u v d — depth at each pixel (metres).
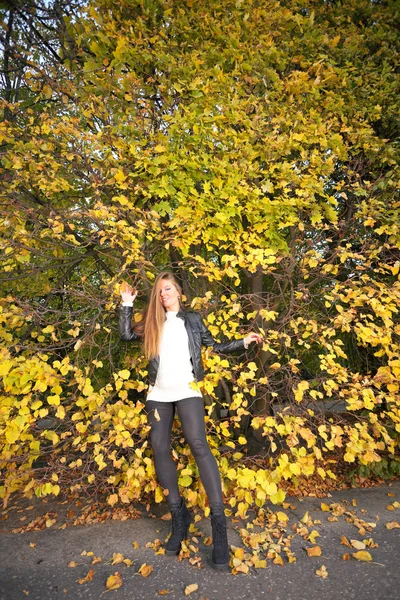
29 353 3.10
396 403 3.05
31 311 2.95
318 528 2.85
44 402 3.10
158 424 2.69
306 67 3.91
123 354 3.98
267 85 3.69
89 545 2.73
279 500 2.71
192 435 2.59
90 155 3.25
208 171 3.46
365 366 4.45
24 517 3.24
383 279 4.03
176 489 2.62
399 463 3.86
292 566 2.38
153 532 2.89
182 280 3.90
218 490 2.45
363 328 3.09
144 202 3.43
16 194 3.52
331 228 3.53
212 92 3.45
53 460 3.09
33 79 3.50
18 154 3.24
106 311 3.33
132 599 2.13
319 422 3.17
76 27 3.48
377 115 3.89
